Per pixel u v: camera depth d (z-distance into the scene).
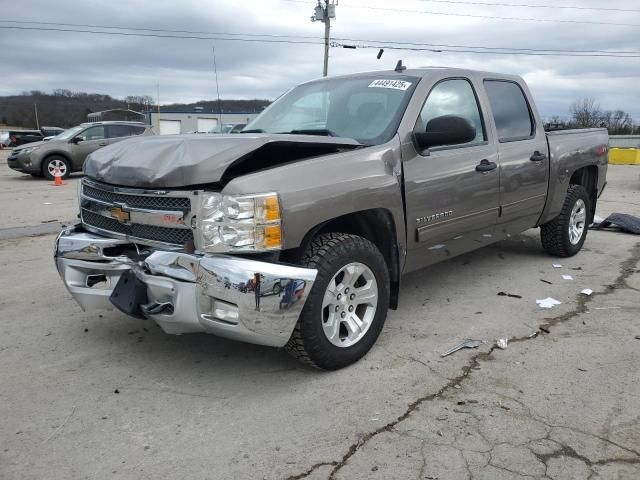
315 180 3.13
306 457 2.59
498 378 3.33
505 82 5.13
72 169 16.22
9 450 2.67
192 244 2.98
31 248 6.96
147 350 3.79
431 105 4.13
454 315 4.39
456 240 4.35
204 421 2.90
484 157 4.45
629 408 2.98
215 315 2.95
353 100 4.21
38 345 3.88
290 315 2.96
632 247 6.81
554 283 5.25
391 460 2.55
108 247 3.40
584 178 6.37
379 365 3.50
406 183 3.71
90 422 2.91
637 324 4.18
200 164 2.89
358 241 3.38
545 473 2.45
